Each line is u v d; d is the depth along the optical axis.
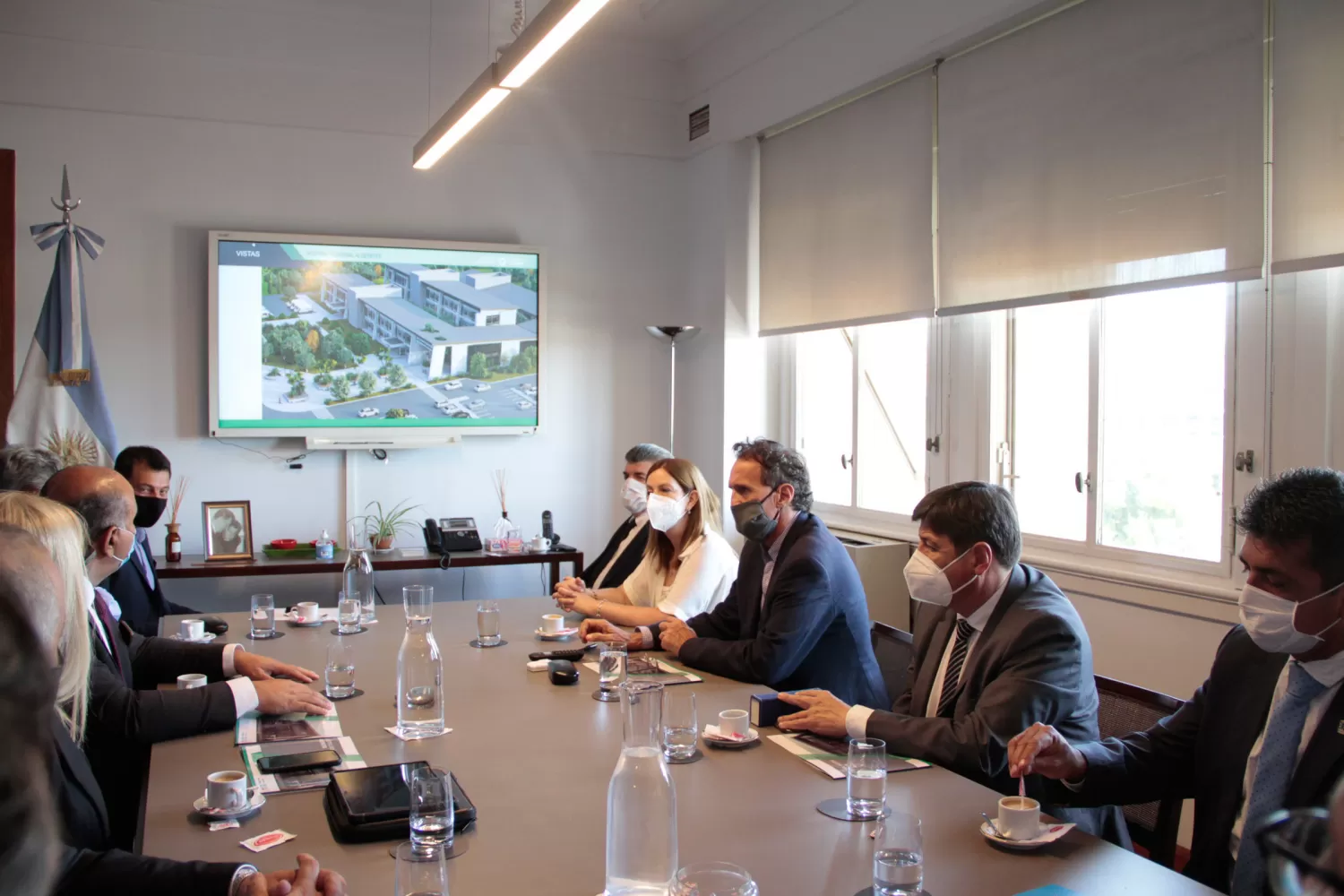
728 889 1.10
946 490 2.01
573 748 1.92
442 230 5.26
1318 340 2.79
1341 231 2.66
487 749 1.92
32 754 0.57
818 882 1.34
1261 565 1.53
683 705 1.91
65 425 4.40
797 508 2.69
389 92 5.09
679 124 5.67
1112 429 3.53
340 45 4.99
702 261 5.55
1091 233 3.39
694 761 1.86
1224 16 2.95
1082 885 1.35
